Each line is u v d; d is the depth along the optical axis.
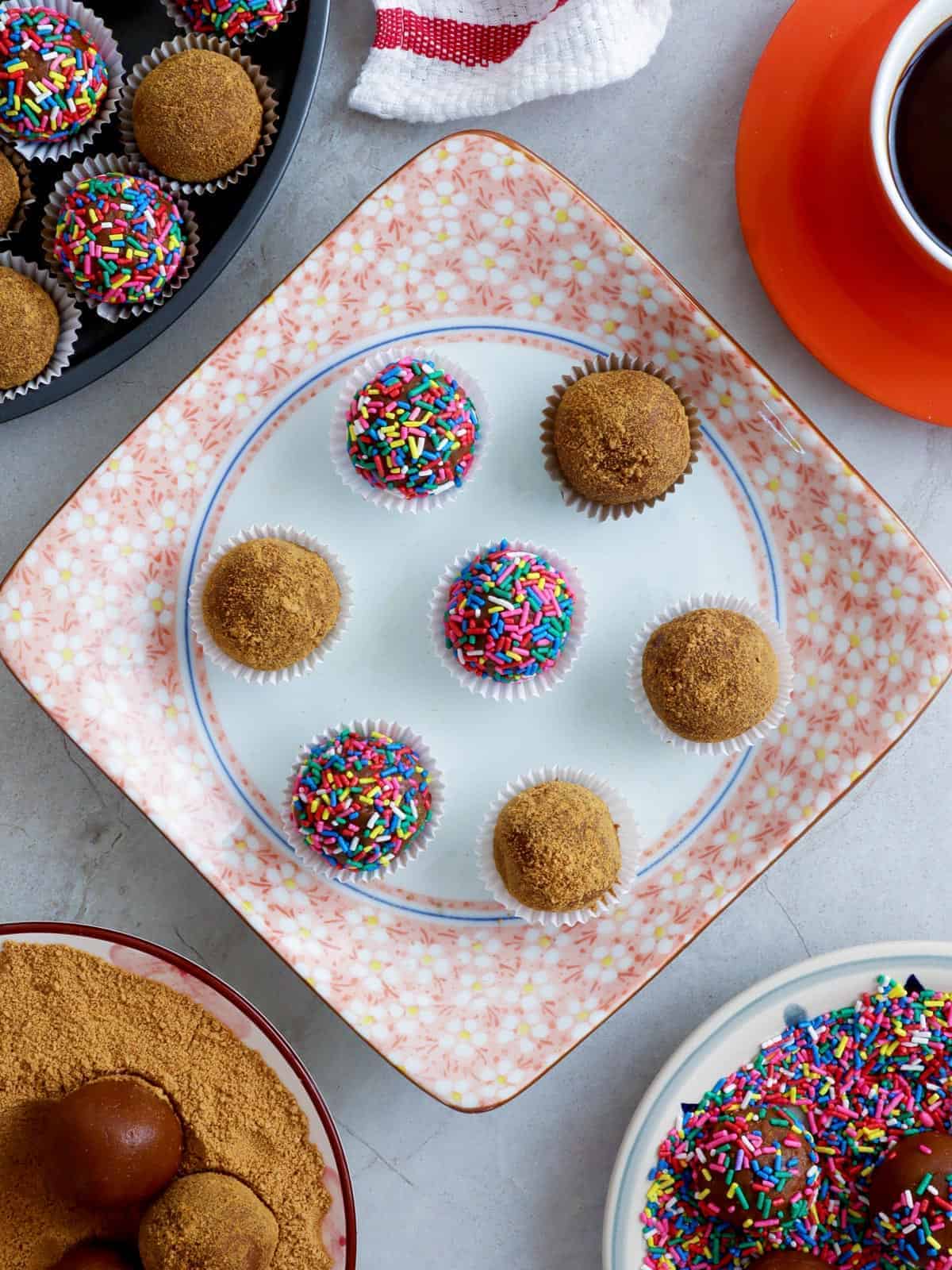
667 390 0.40
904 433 0.44
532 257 0.42
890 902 0.44
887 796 0.44
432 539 0.43
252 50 0.43
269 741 0.42
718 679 0.39
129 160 0.42
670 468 0.40
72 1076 0.41
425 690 0.42
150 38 0.43
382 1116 0.43
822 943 0.43
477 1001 0.41
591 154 0.44
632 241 0.41
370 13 0.43
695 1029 0.40
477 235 0.42
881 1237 0.41
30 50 0.41
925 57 0.38
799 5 0.41
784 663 0.42
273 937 0.41
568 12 0.42
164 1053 0.41
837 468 0.41
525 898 0.39
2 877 0.43
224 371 0.41
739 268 0.43
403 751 0.41
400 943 0.42
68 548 0.41
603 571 0.43
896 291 0.41
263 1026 0.40
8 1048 0.41
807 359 0.43
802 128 0.41
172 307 0.41
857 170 0.41
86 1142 0.39
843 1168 0.42
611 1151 0.43
